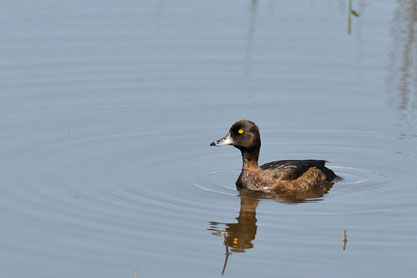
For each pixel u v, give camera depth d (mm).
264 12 26062
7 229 14797
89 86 21875
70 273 13266
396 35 24438
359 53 23594
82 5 26406
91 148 18953
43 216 15367
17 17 25234
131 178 17484
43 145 18938
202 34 24609
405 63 23047
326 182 17734
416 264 13570
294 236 14688
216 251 14055
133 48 23750
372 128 20219
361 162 18750
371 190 17141
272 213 15828
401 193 16906
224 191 17109
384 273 13266
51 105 20906
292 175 17281
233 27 25062
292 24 25250
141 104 21188
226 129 20125
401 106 21125
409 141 19594
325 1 27000
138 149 19031
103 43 23938
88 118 20406
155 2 26844
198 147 19328
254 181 17203
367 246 14258
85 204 15977
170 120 20500
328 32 24750
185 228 15000
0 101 20922
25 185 16844
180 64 23078
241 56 23500
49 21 25078
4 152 18484
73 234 14625
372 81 22266
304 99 21531
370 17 25641
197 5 26609
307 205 16312
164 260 13711
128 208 15859
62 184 16984
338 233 14812
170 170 18094
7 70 22391
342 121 20547
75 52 23453
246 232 14867
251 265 13562
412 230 14922
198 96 21625
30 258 13734
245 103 21312
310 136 19953
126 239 14461
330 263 13617
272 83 22266
